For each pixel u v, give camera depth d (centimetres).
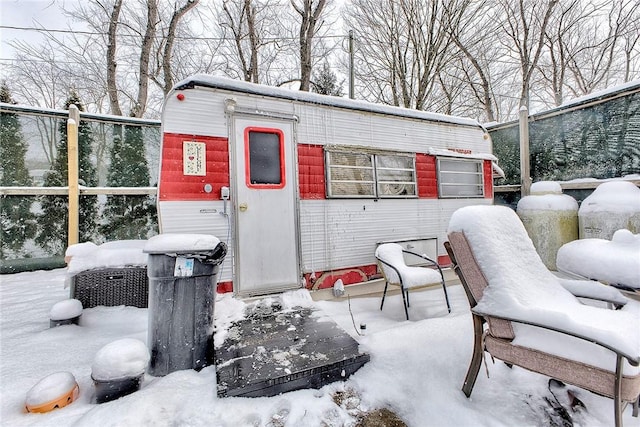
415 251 418
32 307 339
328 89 1501
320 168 358
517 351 163
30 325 283
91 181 555
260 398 173
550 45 1240
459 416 163
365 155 391
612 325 151
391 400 177
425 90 1162
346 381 193
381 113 397
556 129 584
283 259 332
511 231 204
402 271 319
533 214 530
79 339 246
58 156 538
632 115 484
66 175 542
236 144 314
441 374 195
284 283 331
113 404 162
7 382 187
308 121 353
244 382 172
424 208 430
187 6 1049
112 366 171
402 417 167
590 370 141
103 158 566
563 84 1320
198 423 154
